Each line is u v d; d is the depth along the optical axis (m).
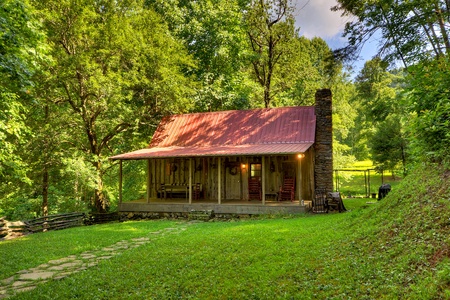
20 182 19.28
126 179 27.14
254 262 6.34
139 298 5.28
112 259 7.86
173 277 6.05
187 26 26.80
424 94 7.62
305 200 17.28
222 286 5.31
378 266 4.68
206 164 19.08
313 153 17.81
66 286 6.09
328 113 18.00
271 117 19.27
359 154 40.94
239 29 28.12
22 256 8.67
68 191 23.42
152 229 12.55
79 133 20.61
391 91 24.84
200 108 25.14
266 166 17.91
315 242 7.10
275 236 8.48
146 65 19.80
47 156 17.92
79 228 14.77
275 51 29.48
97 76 17.33
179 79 20.98
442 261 3.98
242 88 27.48
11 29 9.07
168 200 18.44
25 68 9.39
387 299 3.75
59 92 18.48
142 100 21.00
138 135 22.12
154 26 21.17
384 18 12.03
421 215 5.45
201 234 10.23
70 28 17.64
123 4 19.88
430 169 7.29
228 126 19.78
